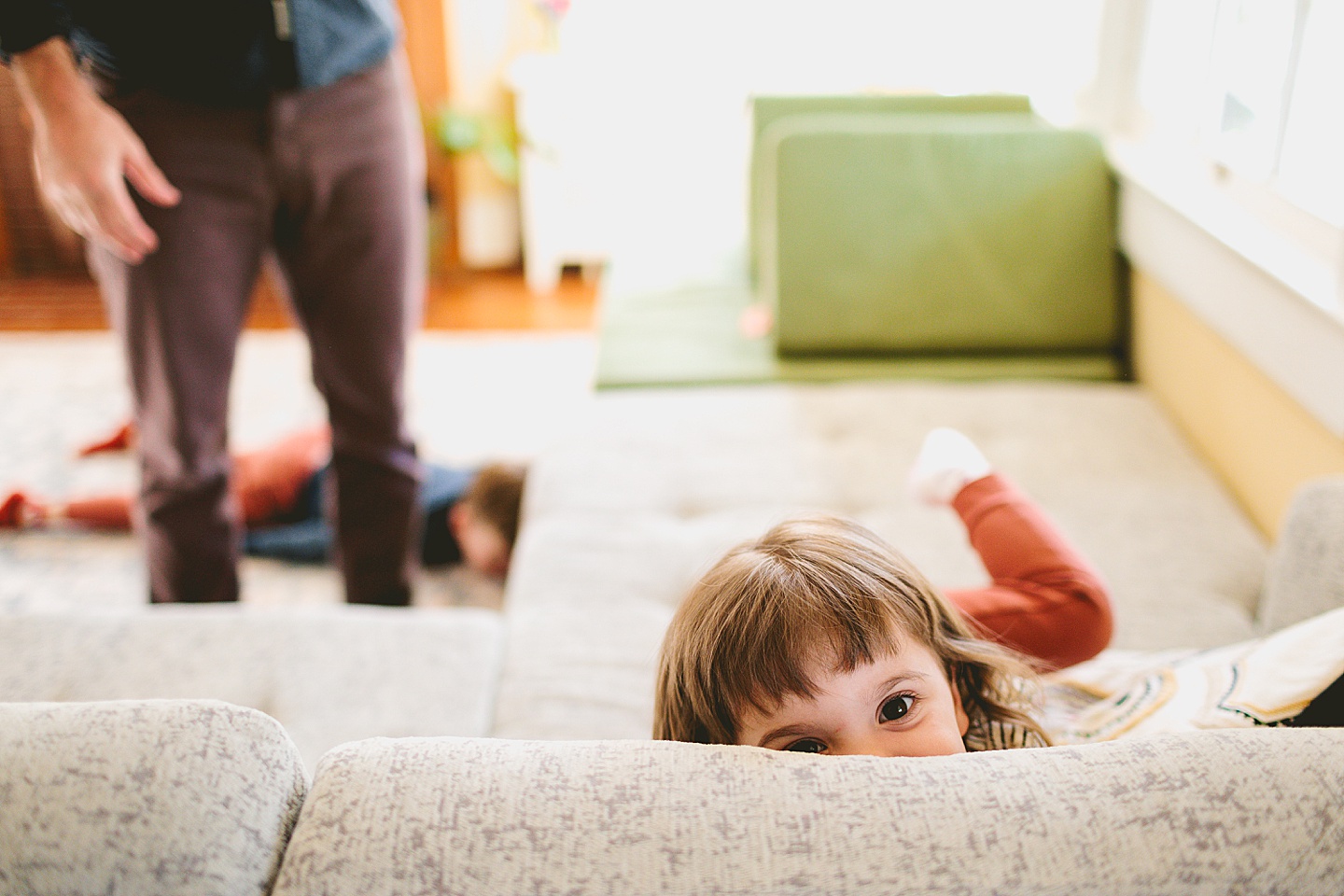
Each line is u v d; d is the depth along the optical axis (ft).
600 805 1.45
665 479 5.11
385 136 4.48
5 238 11.64
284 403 8.71
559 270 12.31
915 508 4.77
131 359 4.33
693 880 1.37
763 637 2.06
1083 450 5.30
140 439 4.56
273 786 1.53
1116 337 6.63
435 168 11.84
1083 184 6.47
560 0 10.75
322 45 4.04
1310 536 2.82
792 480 5.06
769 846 1.39
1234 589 4.19
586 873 1.37
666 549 4.50
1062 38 7.91
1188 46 6.45
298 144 4.21
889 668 2.09
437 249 11.55
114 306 4.27
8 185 11.39
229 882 1.41
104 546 6.61
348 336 4.72
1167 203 5.76
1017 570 3.05
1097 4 7.23
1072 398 5.88
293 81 4.01
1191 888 1.36
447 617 4.03
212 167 4.07
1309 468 4.53
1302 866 1.38
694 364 6.46
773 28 10.79
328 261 4.56
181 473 4.52
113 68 3.89
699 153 11.40
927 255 6.47
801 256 6.44
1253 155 5.47
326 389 4.89
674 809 1.44
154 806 1.42
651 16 10.94
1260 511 5.03
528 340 10.34
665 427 5.60
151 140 3.99
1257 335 4.81
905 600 2.20
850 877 1.36
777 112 7.78
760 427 5.59
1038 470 5.10
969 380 6.34
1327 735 1.53
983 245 6.47
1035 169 6.45
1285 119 5.08
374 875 1.38
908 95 7.76
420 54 11.44
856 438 5.53
